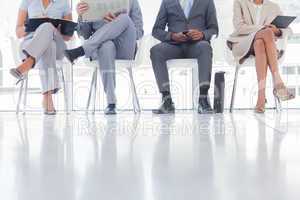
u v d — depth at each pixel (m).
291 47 3.73
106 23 3.07
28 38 3.02
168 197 0.60
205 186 0.67
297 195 0.61
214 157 1.00
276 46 3.05
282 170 0.81
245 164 0.89
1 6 3.89
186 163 0.91
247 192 0.63
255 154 1.04
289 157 0.99
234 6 3.30
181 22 3.29
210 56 2.97
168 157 1.00
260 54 2.96
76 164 0.90
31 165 0.90
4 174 0.79
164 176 0.76
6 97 3.81
